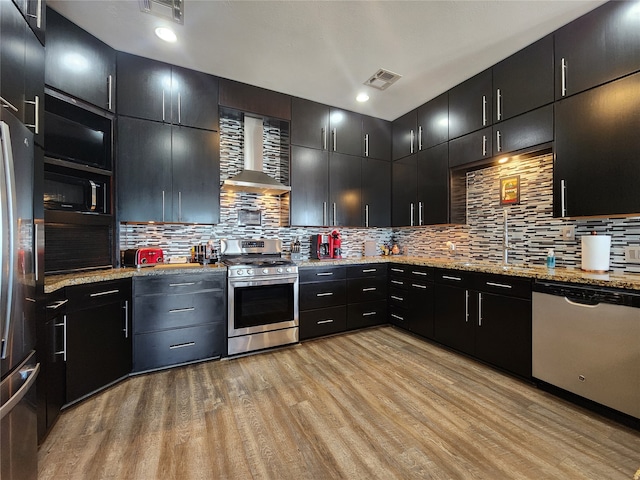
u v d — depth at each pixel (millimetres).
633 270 2066
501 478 1333
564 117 2156
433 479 1331
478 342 2553
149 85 2621
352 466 1414
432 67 2693
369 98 3334
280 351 2871
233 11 1997
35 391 1333
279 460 1453
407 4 1924
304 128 3375
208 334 2617
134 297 2352
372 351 2846
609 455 1472
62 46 2096
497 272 2395
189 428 1691
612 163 1918
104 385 2088
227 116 3209
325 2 1912
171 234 3023
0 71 1215
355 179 3715
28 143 1317
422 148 3467
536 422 1742
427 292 3080
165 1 1925
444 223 3188
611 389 1731
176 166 2740
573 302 1922
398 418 1786
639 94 1804
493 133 2654
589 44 2021
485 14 2023
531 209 2717
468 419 1774
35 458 1305
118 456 1470
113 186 2488
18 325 1198
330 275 3262
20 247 1228
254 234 3459
